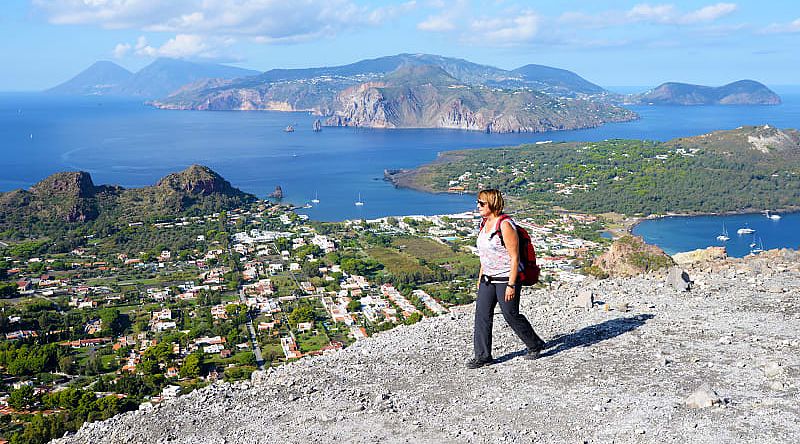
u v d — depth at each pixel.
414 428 10.85
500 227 12.67
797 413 10.02
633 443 9.63
